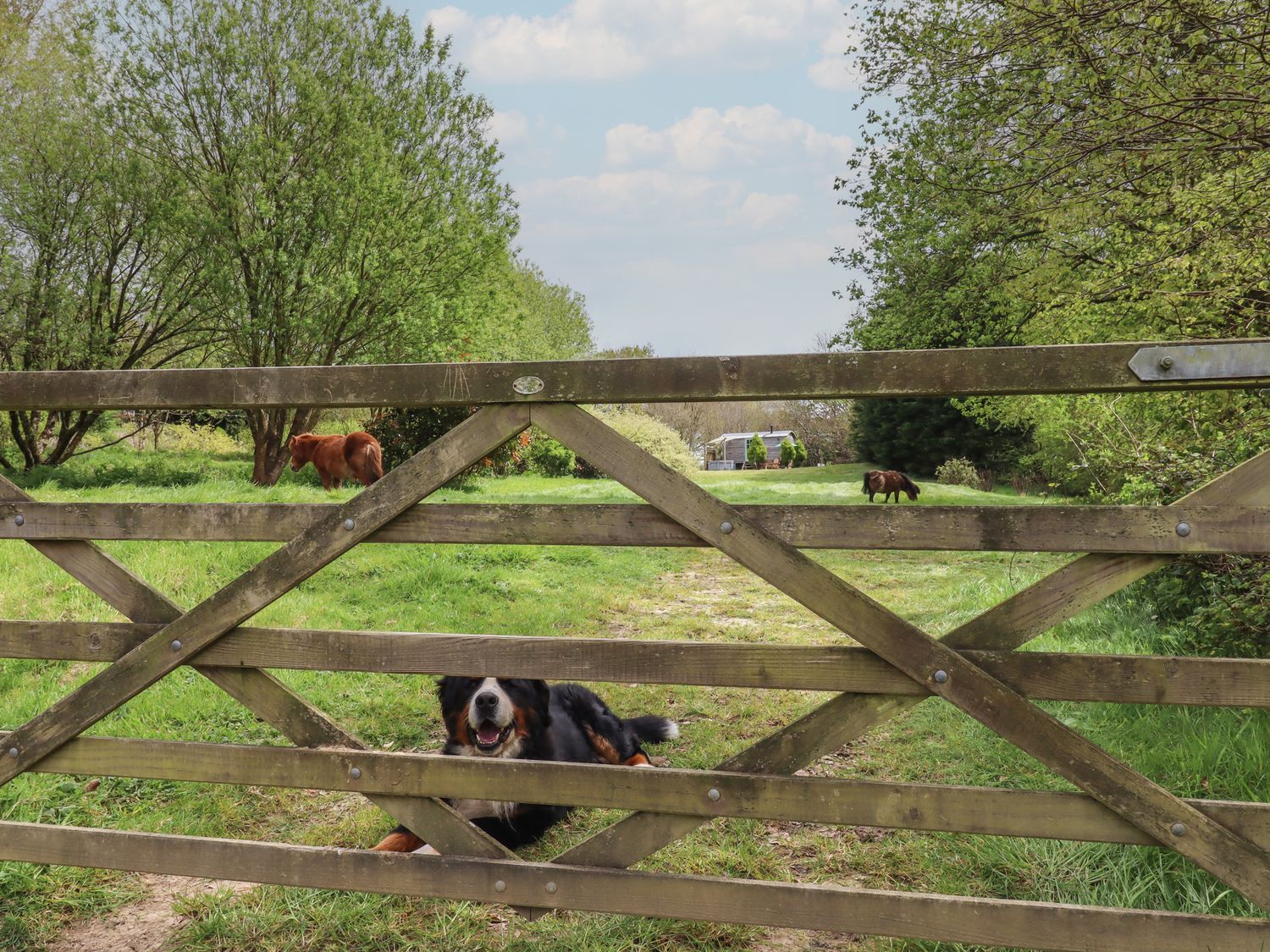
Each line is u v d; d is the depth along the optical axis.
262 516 2.72
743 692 5.91
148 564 7.56
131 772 2.86
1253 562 4.73
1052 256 10.26
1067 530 2.35
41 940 3.00
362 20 17.23
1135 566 2.36
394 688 5.70
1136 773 2.33
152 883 3.42
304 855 2.79
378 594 8.01
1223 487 2.29
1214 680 2.30
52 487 12.14
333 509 2.66
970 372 2.37
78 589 7.14
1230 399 5.30
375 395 2.65
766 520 2.47
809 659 2.50
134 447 25.39
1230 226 5.46
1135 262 6.13
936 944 2.78
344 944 2.94
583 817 4.03
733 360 2.47
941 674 2.39
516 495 17.31
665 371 2.50
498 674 2.65
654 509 2.56
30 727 2.87
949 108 10.30
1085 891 3.03
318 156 16.47
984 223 9.98
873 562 11.98
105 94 15.76
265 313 16.22
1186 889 2.93
